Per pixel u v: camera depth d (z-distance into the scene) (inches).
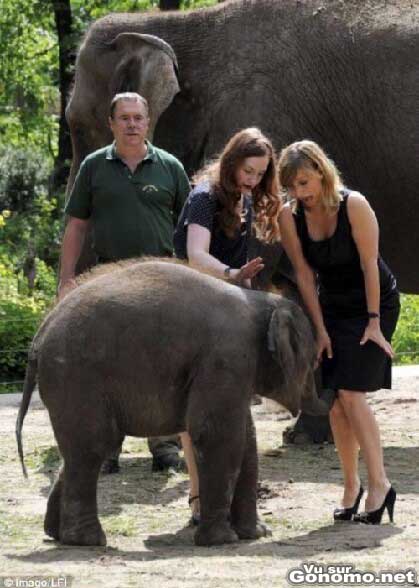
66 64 1298.0
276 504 422.6
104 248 435.2
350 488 396.8
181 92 569.0
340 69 561.0
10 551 351.6
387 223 569.9
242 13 570.6
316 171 375.6
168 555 343.9
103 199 432.1
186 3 1279.5
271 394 362.9
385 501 388.5
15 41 1509.6
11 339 831.1
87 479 354.9
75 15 1400.1
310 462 507.8
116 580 309.3
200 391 349.4
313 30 563.5
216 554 342.6
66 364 351.3
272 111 557.6
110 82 568.7
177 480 466.9
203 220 379.9
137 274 357.1
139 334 348.5
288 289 541.0
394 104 556.1
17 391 792.3
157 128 571.5
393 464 500.1
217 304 353.4
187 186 440.5
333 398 386.6
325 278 392.5
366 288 384.5
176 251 393.1
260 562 330.3
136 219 430.9
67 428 351.9
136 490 448.8
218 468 352.5
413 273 577.3
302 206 388.2
